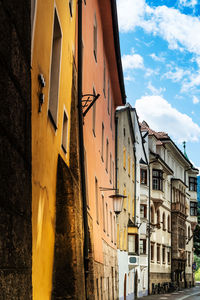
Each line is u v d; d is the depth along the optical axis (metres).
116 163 34.00
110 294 26.80
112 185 31.22
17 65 5.34
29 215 6.02
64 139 11.81
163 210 63.88
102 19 23.59
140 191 53.53
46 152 8.76
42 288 8.38
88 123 18.30
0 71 4.61
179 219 70.62
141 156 53.94
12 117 5.11
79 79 14.12
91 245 16.11
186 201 79.31
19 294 5.39
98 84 22.55
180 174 78.12
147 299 44.44
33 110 7.36
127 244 40.16
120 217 36.25
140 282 49.62
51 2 8.83
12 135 5.09
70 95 12.59
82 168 13.58
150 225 56.66
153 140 61.78
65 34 11.28
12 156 5.10
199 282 112.81
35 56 7.29
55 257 9.88
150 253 57.22
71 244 9.96
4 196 4.76
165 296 50.62
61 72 10.70
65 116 11.79
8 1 4.90
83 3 16.62
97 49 21.77
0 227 4.61
